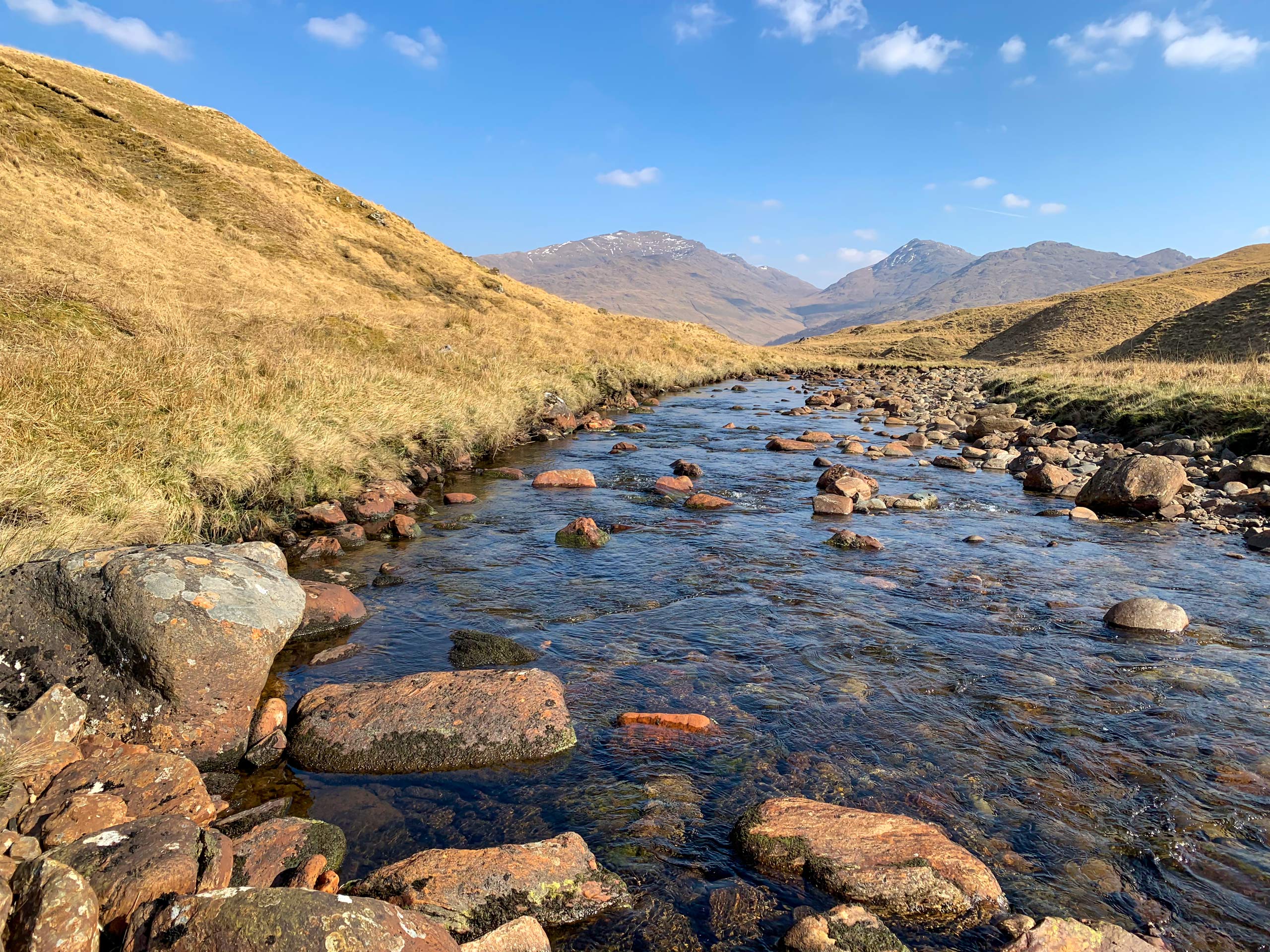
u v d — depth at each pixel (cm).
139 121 4797
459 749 444
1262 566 881
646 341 4888
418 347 2128
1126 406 2075
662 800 411
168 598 427
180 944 240
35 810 328
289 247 4053
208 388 1020
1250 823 394
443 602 717
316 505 944
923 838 363
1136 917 329
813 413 2700
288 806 398
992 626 678
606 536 955
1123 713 512
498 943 288
